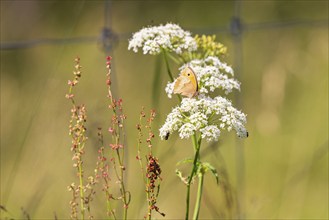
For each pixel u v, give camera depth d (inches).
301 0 551.8
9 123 433.1
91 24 502.0
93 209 289.7
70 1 522.6
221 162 302.7
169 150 317.7
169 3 535.2
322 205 375.2
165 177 333.7
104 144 315.6
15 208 342.6
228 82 228.2
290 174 396.2
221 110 216.1
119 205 297.7
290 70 461.7
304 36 479.8
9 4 527.5
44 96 376.2
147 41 238.8
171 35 240.7
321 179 391.9
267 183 392.5
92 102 405.7
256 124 425.7
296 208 365.1
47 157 349.4
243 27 360.8
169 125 216.5
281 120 430.0
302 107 441.1
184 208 336.5
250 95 462.3
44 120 363.3
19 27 521.7
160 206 334.3
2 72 484.1
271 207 357.1
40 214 333.1
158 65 313.1
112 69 348.2
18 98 457.4
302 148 410.6
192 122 212.4
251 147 413.7
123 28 514.9
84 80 439.5
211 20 527.5
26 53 490.3
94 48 463.2
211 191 335.0
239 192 350.3
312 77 454.9
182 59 252.5
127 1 527.8
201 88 225.6
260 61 479.8
